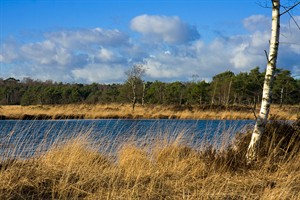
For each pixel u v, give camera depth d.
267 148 7.91
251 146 7.88
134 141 9.20
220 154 7.86
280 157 7.61
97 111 28.88
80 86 93.12
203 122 15.23
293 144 8.14
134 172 7.02
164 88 69.56
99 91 83.00
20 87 81.75
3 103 69.44
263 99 7.86
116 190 5.92
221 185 6.30
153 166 7.55
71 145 8.12
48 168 6.75
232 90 46.09
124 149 8.55
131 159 7.83
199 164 7.61
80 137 8.52
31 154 7.90
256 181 6.49
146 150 8.93
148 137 9.56
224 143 8.59
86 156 8.02
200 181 6.62
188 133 9.73
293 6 7.39
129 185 6.25
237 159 7.66
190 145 9.15
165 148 8.52
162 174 6.84
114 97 70.81
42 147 8.22
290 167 7.27
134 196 5.62
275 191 5.76
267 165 7.17
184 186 6.30
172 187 6.19
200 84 60.12
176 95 66.62
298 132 8.35
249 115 17.66
